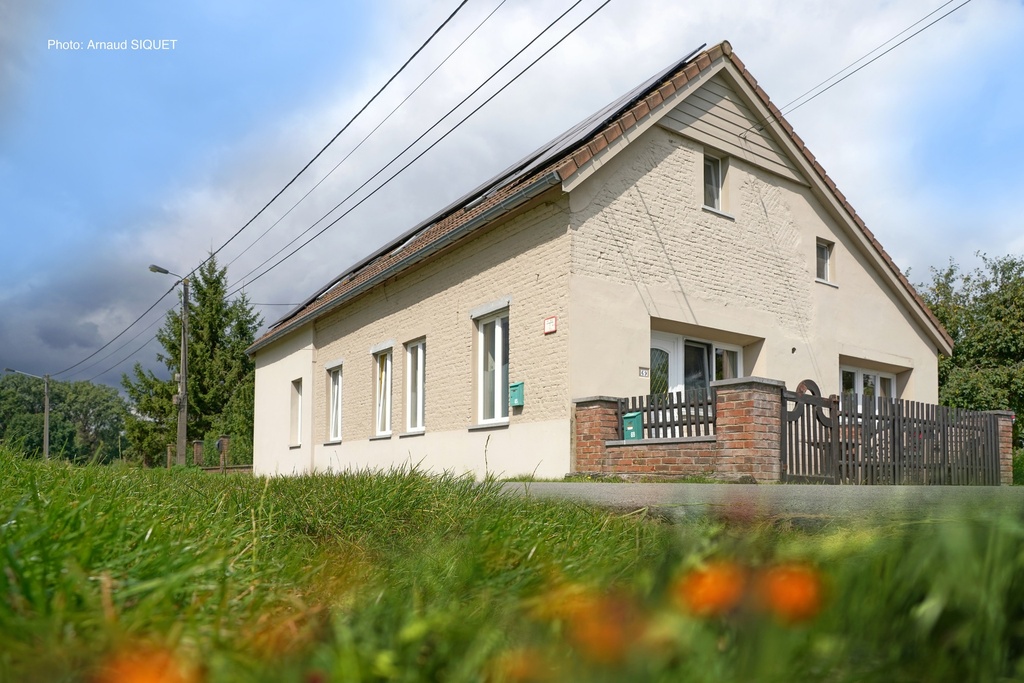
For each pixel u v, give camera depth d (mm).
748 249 12227
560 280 10312
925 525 1633
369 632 1391
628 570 2100
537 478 9859
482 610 1795
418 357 13922
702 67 11586
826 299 13305
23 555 1806
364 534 3775
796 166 13055
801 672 1088
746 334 11992
